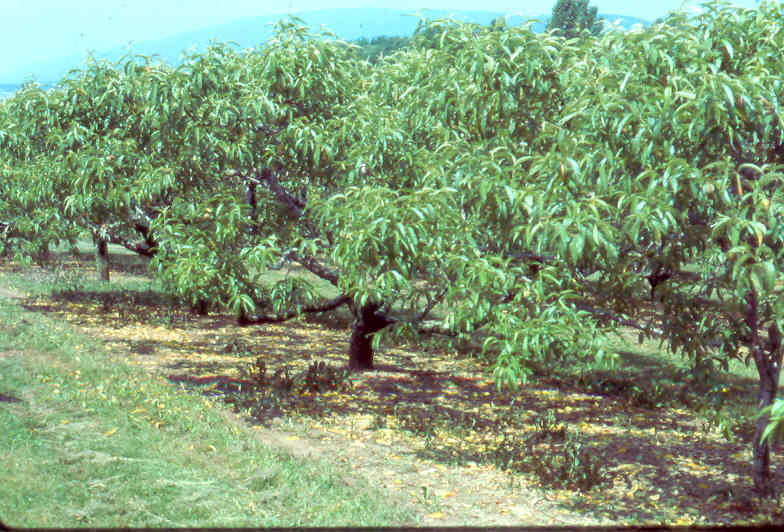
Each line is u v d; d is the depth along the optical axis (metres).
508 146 7.02
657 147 5.66
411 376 12.34
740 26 6.14
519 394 11.43
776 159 6.07
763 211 5.14
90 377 10.22
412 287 8.46
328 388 11.05
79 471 6.49
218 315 17.56
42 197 13.42
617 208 5.62
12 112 12.25
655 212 5.35
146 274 24.80
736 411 10.63
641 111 5.58
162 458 7.12
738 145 5.81
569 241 5.38
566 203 5.51
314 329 16.73
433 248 7.00
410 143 9.28
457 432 9.09
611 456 8.41
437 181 7.56
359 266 7.18
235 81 9.87
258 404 9.80
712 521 6.37
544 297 6.55
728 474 7.85
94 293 19.25
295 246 10.20
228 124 9.55
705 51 5.87
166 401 9.31
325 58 9.54
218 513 5.84
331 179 10.02
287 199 10.78
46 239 15.53
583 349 6.61
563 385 12.10
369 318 12.16
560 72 6.79
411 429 9.12
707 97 5.21
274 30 9.74
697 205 5.75
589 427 9.67
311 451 7.98
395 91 9.95
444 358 13.98
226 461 7.25
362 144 9.05
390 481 7.19
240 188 10.52
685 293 7.07
